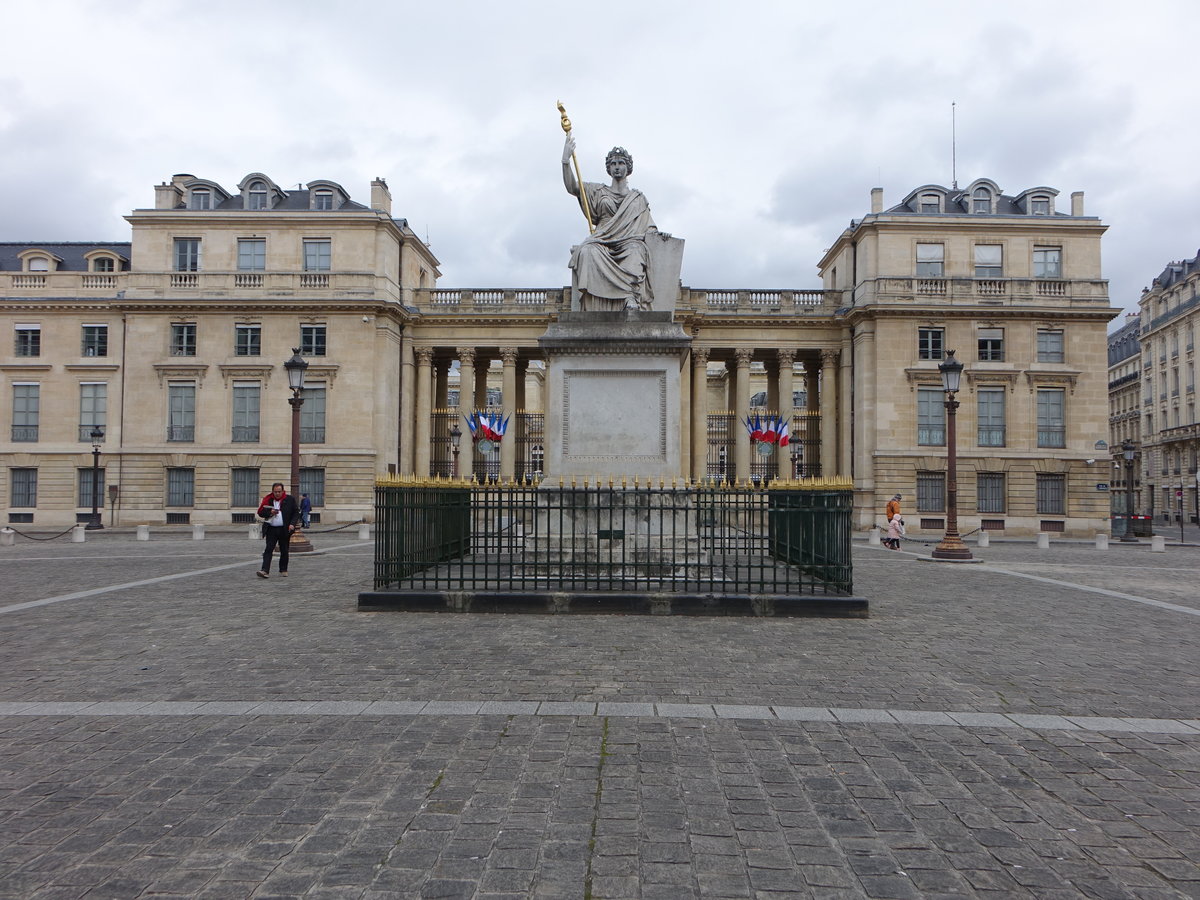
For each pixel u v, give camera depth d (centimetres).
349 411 4503
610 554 1130
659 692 716
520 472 4872
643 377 1337
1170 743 598
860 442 4609
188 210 4597
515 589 1173
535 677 764
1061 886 384
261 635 968
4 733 601
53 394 4572
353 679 757
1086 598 1427
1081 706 692
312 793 488
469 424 4300
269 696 700
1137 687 759
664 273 1434
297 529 2295
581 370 1334
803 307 4953
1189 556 2742
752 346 4875
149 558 2177
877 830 444
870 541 3266
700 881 385
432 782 506
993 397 4500
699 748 572
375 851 414
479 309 4934
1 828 438
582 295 1402
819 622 1075
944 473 4447
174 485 4547
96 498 4016
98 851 412
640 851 416
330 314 4528
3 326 4603
